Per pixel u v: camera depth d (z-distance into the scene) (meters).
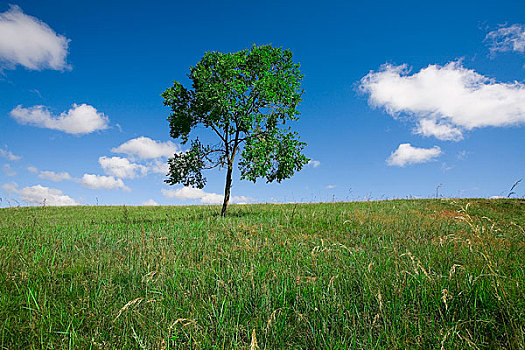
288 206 20.06
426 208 17.42
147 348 3.13
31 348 3.19
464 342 3.12
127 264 6.00
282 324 3.63
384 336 3.37
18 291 4.67
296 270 5.42
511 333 3.30
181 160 16.94
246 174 15.55
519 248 6.35
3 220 14.90
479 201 19.31
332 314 3.83
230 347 3.28
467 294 4.05
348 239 8.55
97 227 11.88
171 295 4.56
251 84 16.66
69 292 4.66
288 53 17.09
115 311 3.92
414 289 4.29
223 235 9.34
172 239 8.37
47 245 7.92
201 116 17.27
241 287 4.68
